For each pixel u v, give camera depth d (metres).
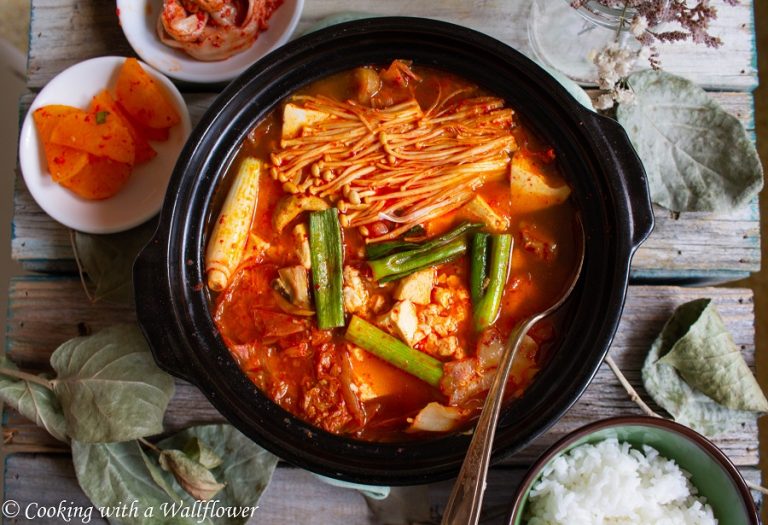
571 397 0.47
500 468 0.56
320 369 0.50
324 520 0.57
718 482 0.52
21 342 0.58
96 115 0.56
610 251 0.48
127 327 0.55
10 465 0.58
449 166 0.52
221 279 0.50
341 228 0.52
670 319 0.56
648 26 0.52
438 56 0.51
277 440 0.47
